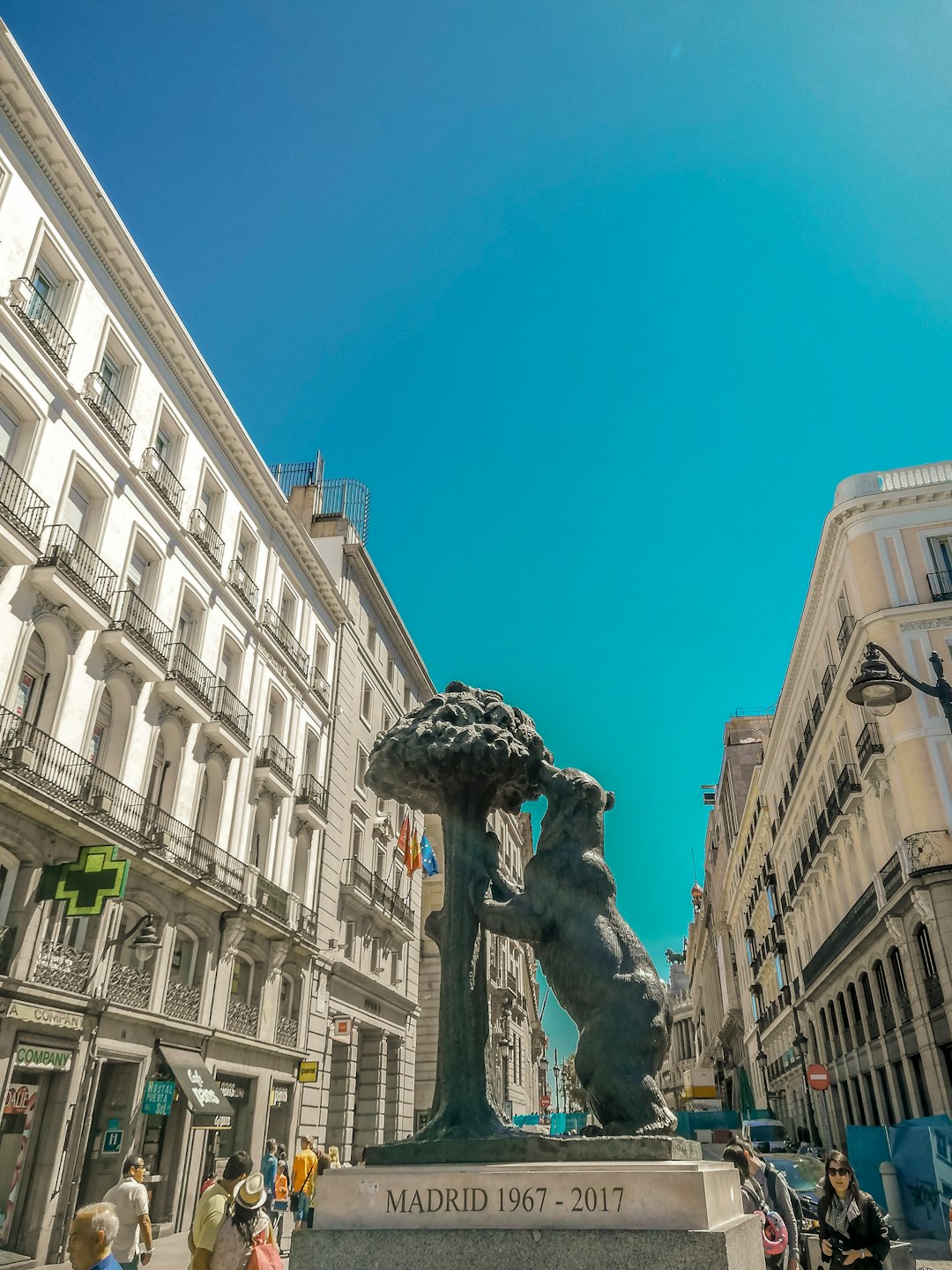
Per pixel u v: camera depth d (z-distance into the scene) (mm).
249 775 22328
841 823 25875
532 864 4277
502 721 4691
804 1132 35062
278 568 25750
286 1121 22609
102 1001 15242
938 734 20672
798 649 30422
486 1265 3068
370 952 29422
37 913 14250
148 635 17938
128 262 18156
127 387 18656
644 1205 3092
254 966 21578
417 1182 3320
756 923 48469
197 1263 4652
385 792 4770
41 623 15164
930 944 19516
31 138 15688
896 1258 7234
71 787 15195
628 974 3928
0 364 14734
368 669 32469
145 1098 16359
